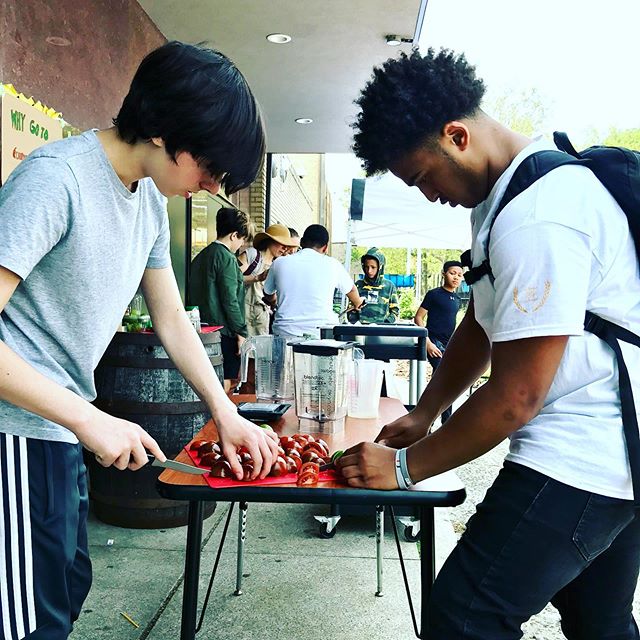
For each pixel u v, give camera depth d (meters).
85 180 1.06
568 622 1.33
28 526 1.09
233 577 2.52
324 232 4.47
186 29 4.97
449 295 6.00
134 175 1.15
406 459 1.14
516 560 1.08
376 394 1.81
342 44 5.28
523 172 1.05
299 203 19.34
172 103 1.04
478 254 1.17
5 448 1.07
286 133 8.20
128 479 2.88
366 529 3.02
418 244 8.34
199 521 1.37
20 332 1.11
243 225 4.82
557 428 1.08
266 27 4.93
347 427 1.67
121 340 2.77
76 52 3.43
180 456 1.39
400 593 2.42
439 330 6.00
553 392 1.10
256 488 1.17
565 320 0.98
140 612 2.24
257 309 5.85
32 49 2.94
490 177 1.15
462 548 1.14
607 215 1.04
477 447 1.07
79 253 1.08
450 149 1.13
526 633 2.23
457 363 1.48
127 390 2.77
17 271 0.97
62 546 1.14
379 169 1.23
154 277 1.49
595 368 1.07
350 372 1.79
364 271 6.62
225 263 4.59
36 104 2.58
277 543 2.85
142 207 1.26
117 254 1.16
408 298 14.73
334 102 6.84
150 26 4.73
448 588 1.13
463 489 1.17
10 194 1.01
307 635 2.13
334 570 2.59
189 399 2.83
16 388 0.97
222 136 1.07
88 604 2.28
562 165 1.05
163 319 1.51
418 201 7.27
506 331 1.01
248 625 2.18
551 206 1.01
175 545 2.78
